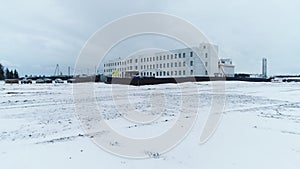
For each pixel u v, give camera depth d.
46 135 5.85
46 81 43.88
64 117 8.40
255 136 5.77
